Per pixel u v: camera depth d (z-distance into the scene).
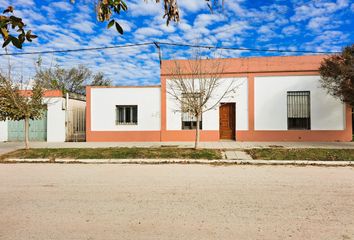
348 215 4.58
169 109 16.33
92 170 8.91
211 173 8.24
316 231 3.93
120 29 2.32
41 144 15.35
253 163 9.91
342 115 15.25
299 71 15.58
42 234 3.91
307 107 15.66
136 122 16.84
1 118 12.11
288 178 7.48
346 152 10.79
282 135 15.65
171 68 15.71
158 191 6.20
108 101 16.84
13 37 2.23
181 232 3.94
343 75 12.41
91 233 3.93
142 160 10.37
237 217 4.52
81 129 19.64
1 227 4.17
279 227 4.09
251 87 15.85
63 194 6.01
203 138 16.08
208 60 15.89
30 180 7.46
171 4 2.82
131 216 4.61
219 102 15.09
